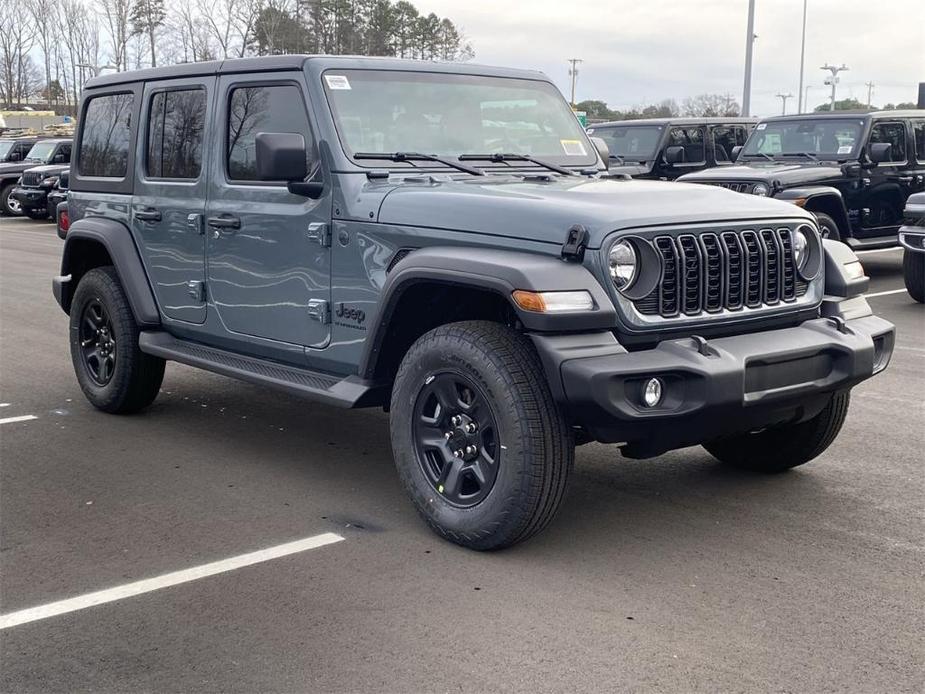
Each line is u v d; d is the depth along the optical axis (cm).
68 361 820
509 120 542
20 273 1416
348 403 455
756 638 346
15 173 2622
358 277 464
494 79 550
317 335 491
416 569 404
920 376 746
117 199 623
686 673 323
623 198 416
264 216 510
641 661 330
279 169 450
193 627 357
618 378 373
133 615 366
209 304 557
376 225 452
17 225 2400
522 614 364
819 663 330
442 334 416
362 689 314
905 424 620
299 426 624
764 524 454
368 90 501
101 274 633
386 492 500
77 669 329
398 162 485
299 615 365
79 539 440
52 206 2336
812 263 454
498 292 391
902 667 327
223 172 539
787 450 505
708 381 386
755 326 431
